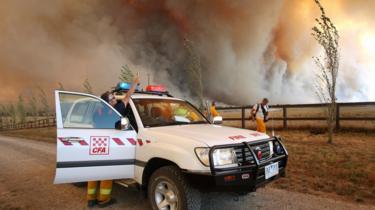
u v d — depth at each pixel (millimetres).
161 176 3486
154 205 3594
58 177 3467
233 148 3305
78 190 5332
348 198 4336
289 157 7312
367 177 5215
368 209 3865
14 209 4375
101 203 4336
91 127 3854
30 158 9953
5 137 26172
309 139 10258
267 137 3891
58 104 3670
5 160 9742
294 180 5363
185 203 3201
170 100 4918
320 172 5762
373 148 7984
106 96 4367
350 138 10000
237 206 4098
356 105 11109
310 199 4340
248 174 3244
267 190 4836
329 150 7941
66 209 4297
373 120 10719
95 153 3676
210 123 4895
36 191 5367
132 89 4301
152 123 4164
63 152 3502
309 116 13688
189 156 3217
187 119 4715
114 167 3787
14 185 5949
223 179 3082
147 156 3678
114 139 3807
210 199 4379
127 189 5199
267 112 10484
